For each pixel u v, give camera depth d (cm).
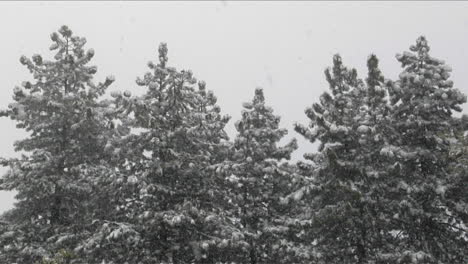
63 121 1878
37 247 1689
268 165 1998
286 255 1894
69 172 1881
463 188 1762
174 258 1698
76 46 1994
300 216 1895
